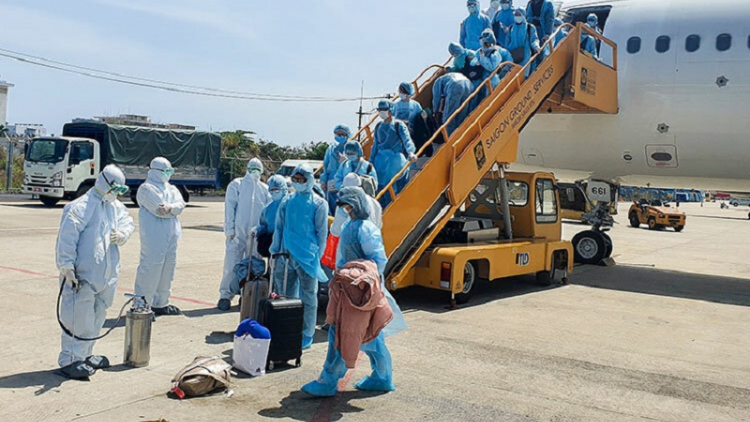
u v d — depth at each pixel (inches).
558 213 516.1
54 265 467.5
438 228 385.1
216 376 218.4
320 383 220.8
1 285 387.5
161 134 1138.0
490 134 413.4
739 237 1182.9
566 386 244.1
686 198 3981.3
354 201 221.3
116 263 238.1
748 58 485.7
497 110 423.2
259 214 359.3
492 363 270.5
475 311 382.3
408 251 375.2
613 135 548.4
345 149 361.1
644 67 525.7
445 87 430.0
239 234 356.2
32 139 1006.4
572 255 514.9
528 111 445.4
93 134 1069.1
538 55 465.4
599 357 289.3
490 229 457.1
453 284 378.6
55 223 764.6
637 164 561.0
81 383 222.5
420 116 427.5
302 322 255.6
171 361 252.5
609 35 547.5
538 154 601.9
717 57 496.7
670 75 514.6
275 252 288.0
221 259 556.1
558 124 570.9
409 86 420.5
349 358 209.0
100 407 201.3
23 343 267.4
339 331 210.8
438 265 383.2
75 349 228.8
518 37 469.7
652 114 524.4
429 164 377.4
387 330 226.2
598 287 506.3
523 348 298.4
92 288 227.6
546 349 298.7
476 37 494.3
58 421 188.7
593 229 669.3
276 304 250.1
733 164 514.3
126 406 203.0
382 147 395.2
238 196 357.4
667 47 518.9
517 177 490.6
